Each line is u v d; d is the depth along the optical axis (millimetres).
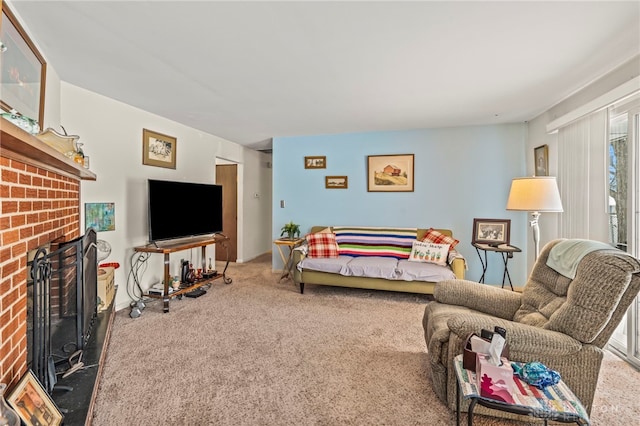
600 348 1472
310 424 1579
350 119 3820
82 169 1967
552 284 1876
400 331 2725
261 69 2383
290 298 3658
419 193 4336
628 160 2264
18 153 1260
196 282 3707
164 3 1580
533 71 2428
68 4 1582
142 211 3471
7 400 1120
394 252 4031
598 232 2539
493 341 1337
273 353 2314
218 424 1580
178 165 3996
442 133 4234
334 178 4668
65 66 2332
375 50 2086
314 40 1958
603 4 1595
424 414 1652
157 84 2689
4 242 1182
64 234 2039
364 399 1776
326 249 4027
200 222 3895
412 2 1577
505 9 1639
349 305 3416
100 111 2959
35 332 1448
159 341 2504
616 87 2293
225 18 1717
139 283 3455
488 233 3943
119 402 1739
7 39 1583
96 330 2242
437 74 2482
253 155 6086
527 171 3926
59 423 1334
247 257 5902
